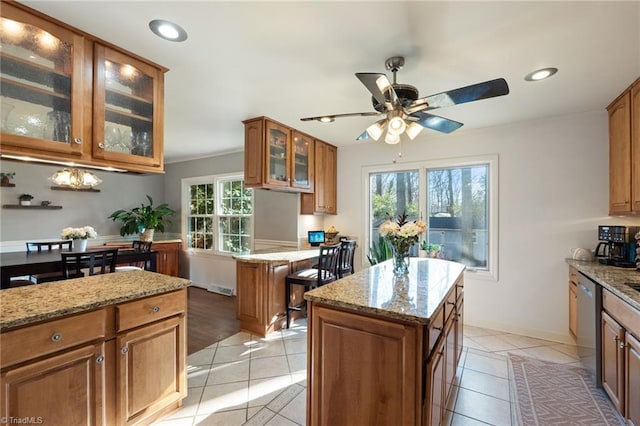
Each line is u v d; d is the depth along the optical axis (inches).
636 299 66.7
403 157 160.2
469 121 129.8
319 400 66.0
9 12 56.9
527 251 130.6
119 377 65.4
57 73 63.3
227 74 87.6
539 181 128.0
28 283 120.3
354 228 174.7
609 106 110.6
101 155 69.3
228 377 97.4
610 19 61.8
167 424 74.6
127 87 75.5
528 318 130.6
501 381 96.0
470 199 147.6
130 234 214.5
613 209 108.5
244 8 59.2
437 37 69.0
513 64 80.8
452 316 81.0
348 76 88.8
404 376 55.9
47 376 55.1
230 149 195.2
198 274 220.5
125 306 66.5
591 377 95.7
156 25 64.6
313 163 159.3
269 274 132.6
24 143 58.7
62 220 190.2
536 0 56.8
